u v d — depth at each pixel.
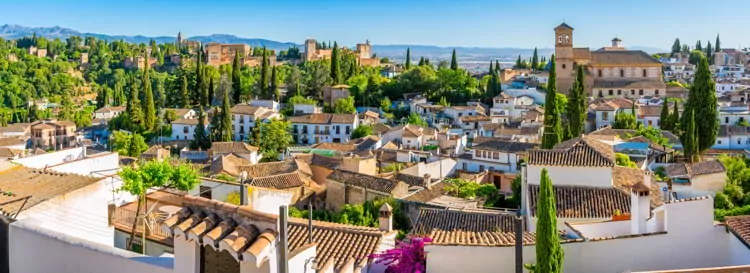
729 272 18.56
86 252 15.83
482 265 23.28
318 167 77.75
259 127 124.38
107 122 169.88
